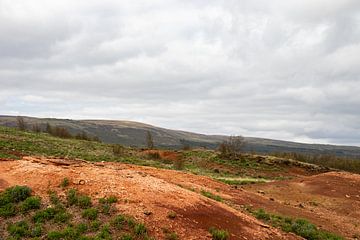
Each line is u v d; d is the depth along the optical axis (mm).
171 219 11992
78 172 14383
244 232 12930
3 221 11188
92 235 10594
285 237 13977
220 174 44906
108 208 11898
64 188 13109
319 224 18531
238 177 43250
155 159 51938
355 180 31750
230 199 19266
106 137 188750
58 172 14133
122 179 14320
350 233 18219
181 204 13219
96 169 15352
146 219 11656
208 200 14828
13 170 14438
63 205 12070
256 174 48594
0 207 11789
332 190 28422
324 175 33594
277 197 26219
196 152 61906
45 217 11391
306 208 23141
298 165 55656
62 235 10469
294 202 24891
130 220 11328
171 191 14227
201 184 21312
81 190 13023
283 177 48156
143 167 22656
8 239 10219
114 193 12953
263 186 30531
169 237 11000
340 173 34281
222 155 58031
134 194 13102
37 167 14625
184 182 20812
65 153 37062
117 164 22062
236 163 54312
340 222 20359
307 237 15273
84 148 49250
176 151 61375
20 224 10961
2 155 27344
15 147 34688
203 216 12945
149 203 12664
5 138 40812
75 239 10375
